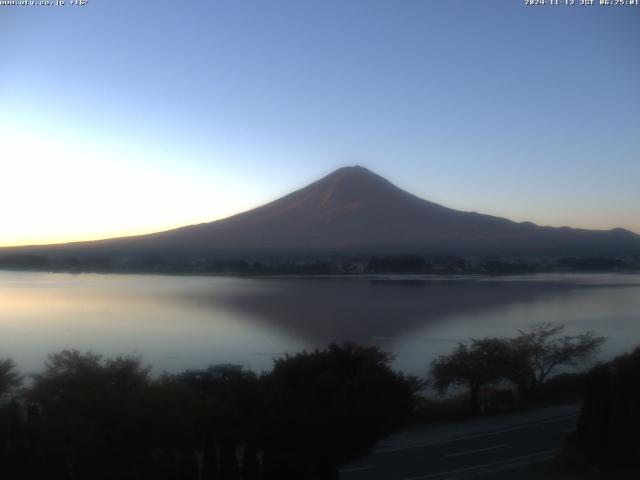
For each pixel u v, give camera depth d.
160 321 52.78
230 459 11.16
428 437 18.17
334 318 54.34
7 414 11.09
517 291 83.94
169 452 10.85
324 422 11.67
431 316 55.94
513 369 24.27
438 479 14.02
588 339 30.86
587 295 78.00
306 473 11.77
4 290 89.94
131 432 10.53
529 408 22.38
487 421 20.31
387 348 37.06
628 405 14.43
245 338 42.56
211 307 64.31
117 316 56.59
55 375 11.51
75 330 47.16
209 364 30.66
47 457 10.48
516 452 16.53
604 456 14.50
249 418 11.51
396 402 12.83
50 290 89.75
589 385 14.87
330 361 13.14
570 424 19.78
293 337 43.03
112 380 11.58
